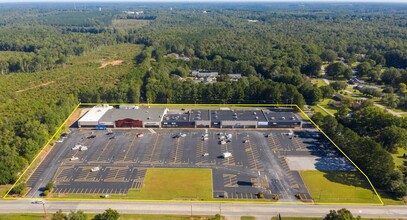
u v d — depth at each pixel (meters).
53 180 133.12
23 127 162.00
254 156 154.50
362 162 141.25
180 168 143.50
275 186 130.38
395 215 114.31
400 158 152.25
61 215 105.25
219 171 141.38
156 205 118.88
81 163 146.62
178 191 126.88
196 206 118.62
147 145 164.75
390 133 154.62
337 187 129.62
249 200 122.06
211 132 181.25
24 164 138.50
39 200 120.50
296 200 122.06
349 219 99.25
